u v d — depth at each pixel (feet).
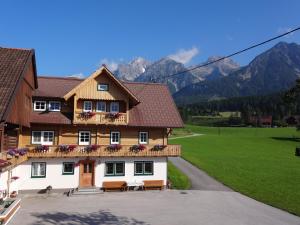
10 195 114.32
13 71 99.50
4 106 86.84
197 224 91.97
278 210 109.70
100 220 93.97
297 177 168.04
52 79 145.38
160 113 144.36
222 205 113.91
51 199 118.21
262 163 206.80
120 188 133.90
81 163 131.03
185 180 151.43
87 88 133.80
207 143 302.25
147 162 137.39
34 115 129.39
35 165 126.93
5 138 100.07
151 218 96.73
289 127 543.39
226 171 176.14
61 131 132.36
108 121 133.28
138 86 156.87
